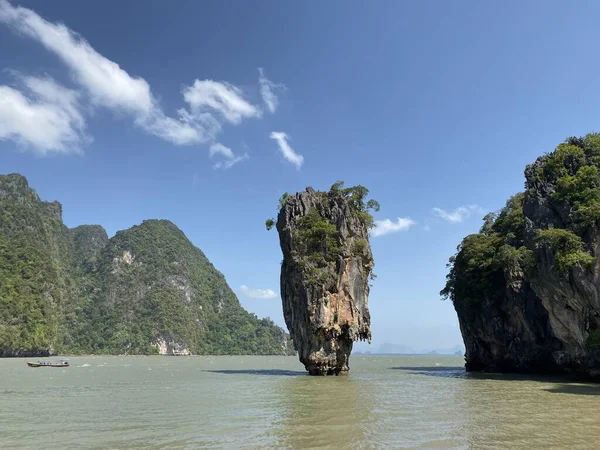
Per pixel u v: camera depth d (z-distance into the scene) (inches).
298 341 1839.3
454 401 967.0
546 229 1464.1
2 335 4333.2
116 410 853.8
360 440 591.2
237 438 605.6
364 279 1863.9
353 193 1921.8
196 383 1449.3
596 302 1264.8
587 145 1567.4
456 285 2447.1
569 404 924.0
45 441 598.2
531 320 1891.0
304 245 1800.0
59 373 2023.9
